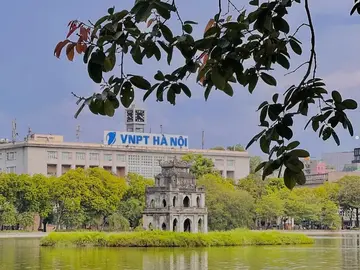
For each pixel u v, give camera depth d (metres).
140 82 15.33
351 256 118.19
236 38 14.95
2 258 113.88
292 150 15.70
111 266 97.50
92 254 124.25
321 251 133.88
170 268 94.38
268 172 15.75
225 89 15.81
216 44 14.98
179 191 174.12
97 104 15.38
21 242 173.88
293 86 15.91
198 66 15.61
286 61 15.79
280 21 14.77
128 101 15.41
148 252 130.25
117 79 15.36
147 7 13.73
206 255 120.75
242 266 97.56
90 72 14.56
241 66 15.07
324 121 16.25
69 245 151.00
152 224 174.62
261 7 14.87
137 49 14.77
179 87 15.61
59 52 14.94
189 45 15.12
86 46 14.80
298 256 118.00
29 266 98.06
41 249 141.50
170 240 150.50
